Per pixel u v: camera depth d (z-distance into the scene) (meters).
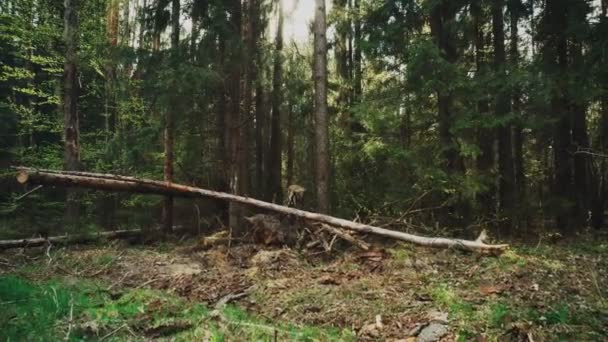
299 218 11.17
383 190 12.59
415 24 12.54
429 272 7.92
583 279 7.04
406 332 5.34
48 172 11.18
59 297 6.41
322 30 12.15
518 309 5.61
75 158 13.73
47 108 20.48
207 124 13.48
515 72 10.38
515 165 15.76
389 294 6.81
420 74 10.81
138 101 15.09
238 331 5.50
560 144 12.33
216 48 11.72
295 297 6.85
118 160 12.57
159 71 10.85
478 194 11.78
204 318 5.89
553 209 11.59
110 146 12.02
